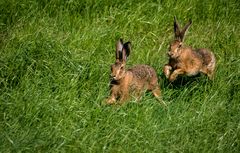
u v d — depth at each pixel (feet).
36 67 91.66
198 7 114.93
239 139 83.71
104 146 78.64
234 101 91.66
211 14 114.32
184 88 93.97
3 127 80.94
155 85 93.50
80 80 91.35
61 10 107.55
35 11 106.83
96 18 108.17
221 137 83.25
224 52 105.29
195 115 87.45
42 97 86.17
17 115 83.05
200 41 107.04
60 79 90.07
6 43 98.17
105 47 100.94
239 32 110.93
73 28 104.37
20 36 99.04
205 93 93.35
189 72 96.73
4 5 107.04
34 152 76.54
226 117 88.02
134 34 106.73
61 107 84.58
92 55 97.14
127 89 89.51
